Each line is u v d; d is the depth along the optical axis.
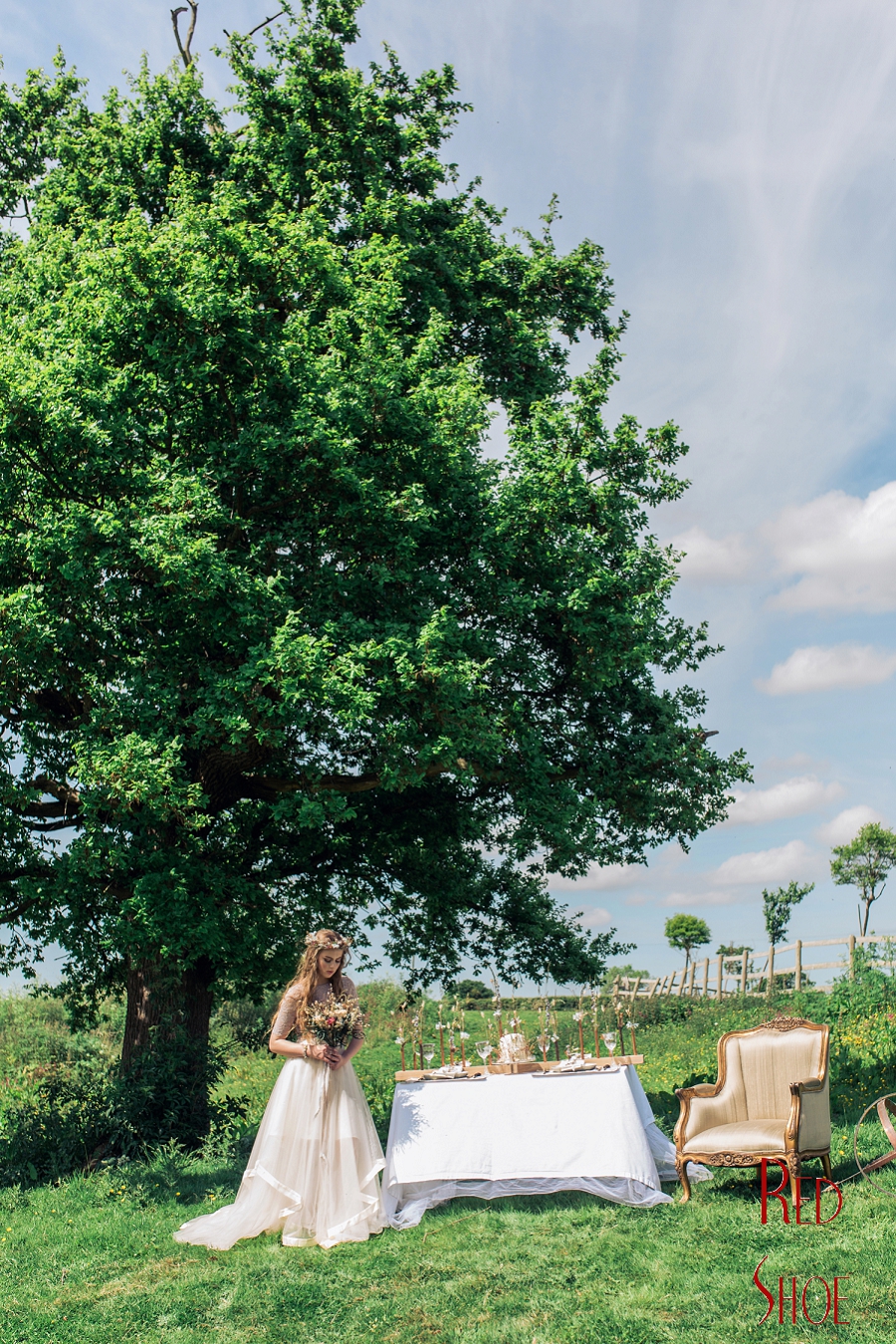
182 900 10.78
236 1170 9.18
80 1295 5.80
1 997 23.45
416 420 11.79
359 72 15.66
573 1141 7.05
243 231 11.59
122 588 10.58
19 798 11.10
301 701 10.75
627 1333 4.70
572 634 12.83
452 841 15.67
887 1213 6.24
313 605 11.45
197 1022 13.14
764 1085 7.34
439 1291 5.45
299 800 11.31
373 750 12.53
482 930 16.47
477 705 11.42
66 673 11.41
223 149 15.12
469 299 15.84
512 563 12.65
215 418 11.76
